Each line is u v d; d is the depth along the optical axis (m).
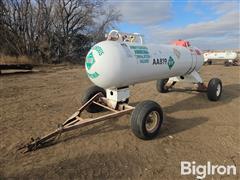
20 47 28.52
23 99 7.66
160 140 4.55
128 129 5.02
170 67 5.95
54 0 30.91
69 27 32.69
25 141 4.41
